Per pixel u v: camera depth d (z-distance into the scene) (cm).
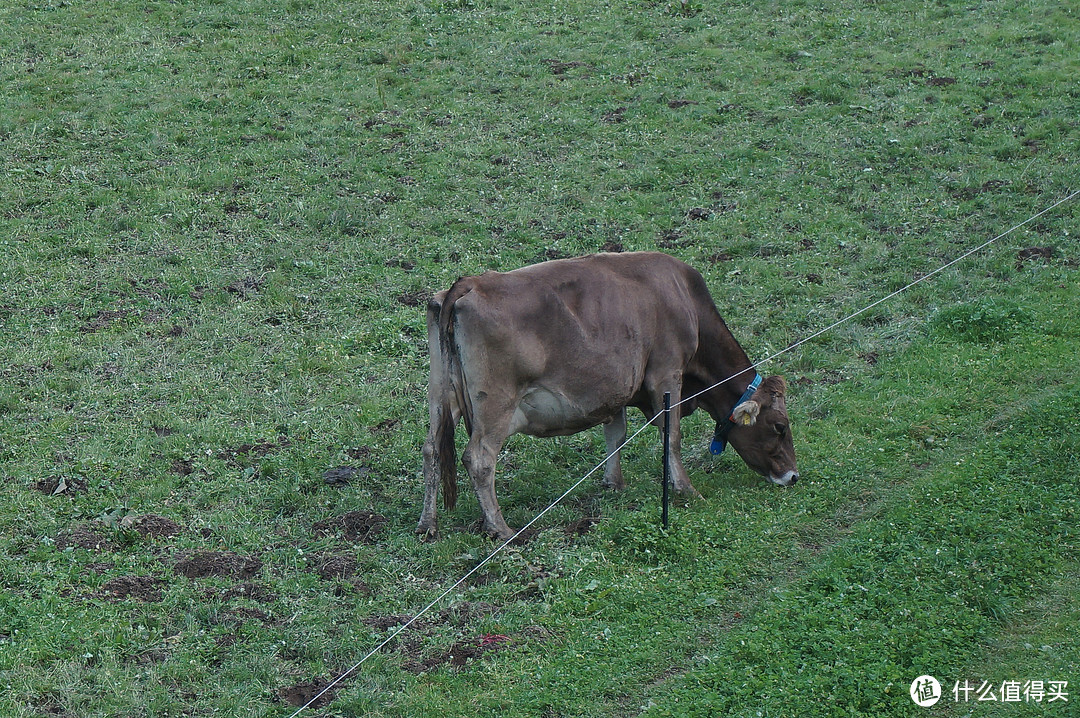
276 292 2878
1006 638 1689
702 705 1545
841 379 2497
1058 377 2391
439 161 3494
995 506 1967
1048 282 2803
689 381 2186
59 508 2034
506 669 1642
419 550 1938
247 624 1731
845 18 4384
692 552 1891
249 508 2062
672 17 4456
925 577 1805
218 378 2522
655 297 2064
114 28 4347
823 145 3519
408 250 3062
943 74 3909
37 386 2455
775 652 1647
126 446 2252
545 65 4094
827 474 2133
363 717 1552
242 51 4184
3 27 4312
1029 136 3519
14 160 3450
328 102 3844
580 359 1970
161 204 3241
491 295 1908
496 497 2086
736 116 3712
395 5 4562
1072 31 4169
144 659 1656
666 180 3384
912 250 3000
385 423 2377
